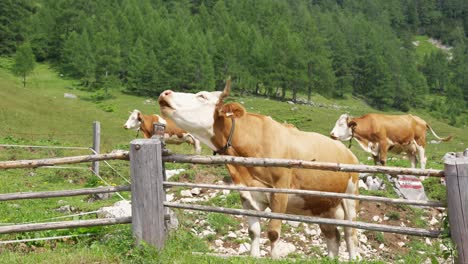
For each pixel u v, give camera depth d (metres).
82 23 113.06
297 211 8.08
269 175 7.27
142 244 6.55
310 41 121.06
